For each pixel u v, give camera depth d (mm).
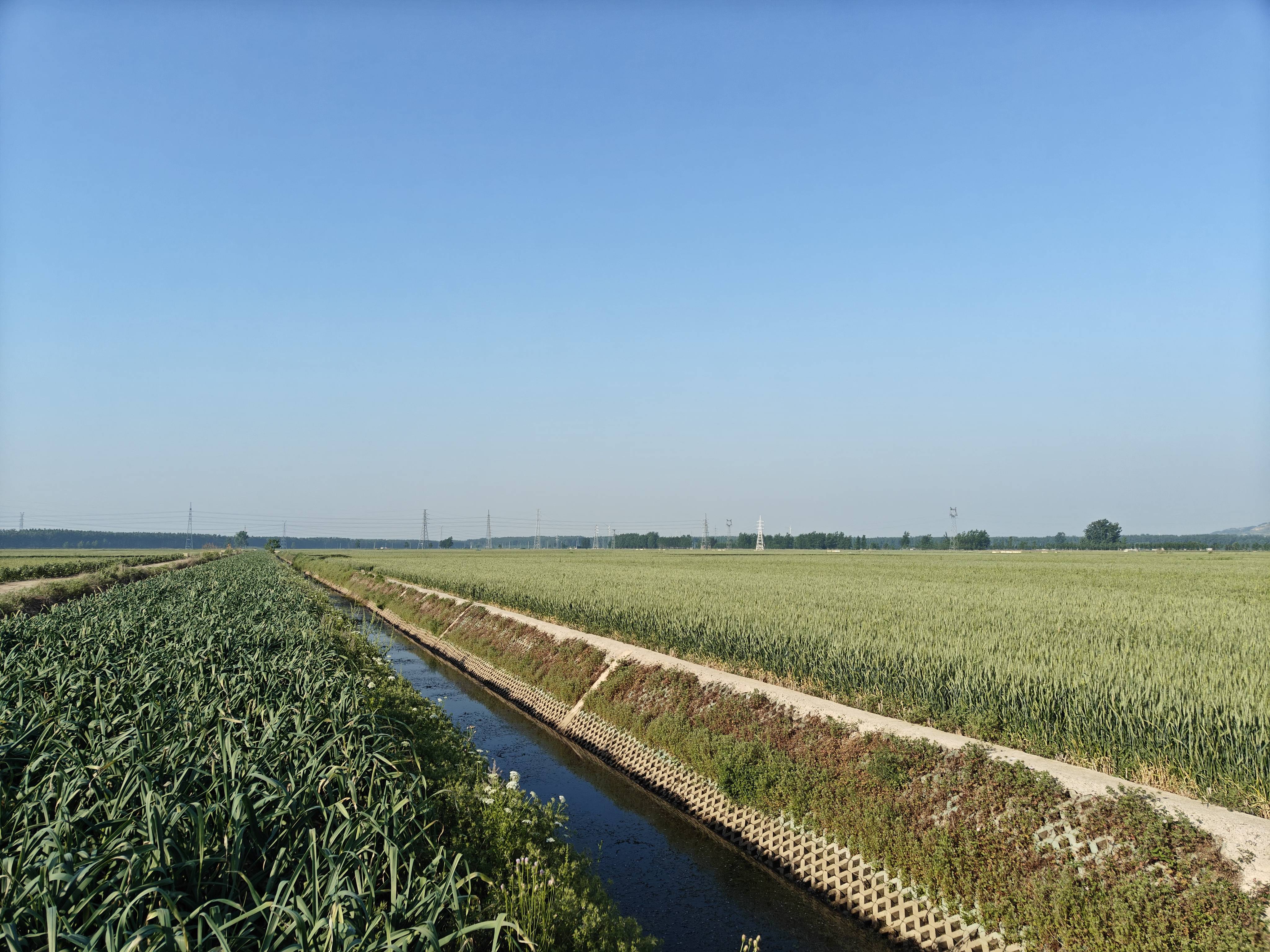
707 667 15469
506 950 5957
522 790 9484
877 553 121500
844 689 12672
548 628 21781
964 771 9117
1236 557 83438
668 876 9945
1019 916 7383
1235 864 6688
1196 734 9016
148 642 14625
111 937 4406
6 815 6418
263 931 5199
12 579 39781
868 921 8711
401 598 38469
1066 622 18219
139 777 6660
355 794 7129
